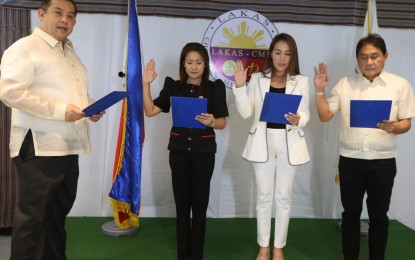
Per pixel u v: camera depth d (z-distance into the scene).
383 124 2.11
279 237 2.57
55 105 1.79
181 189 2.46
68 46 2.08
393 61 3.49
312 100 3.49
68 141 1.95
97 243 2.92
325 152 3.56
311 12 3.41
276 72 2.55
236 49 3.39
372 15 3.21
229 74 3.41
